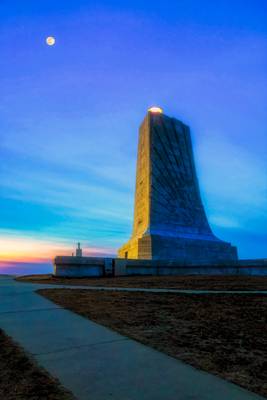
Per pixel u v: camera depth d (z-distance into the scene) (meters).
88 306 11.09
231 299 12.70
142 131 48.75
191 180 47.06
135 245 40.47
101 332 7.71
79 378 5.08
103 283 20.88
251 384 4.91
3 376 5.18
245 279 22.11
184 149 48.00
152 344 6.82
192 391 4.66
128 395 4.52
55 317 9.34
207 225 46.44
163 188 43.72
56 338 7.20
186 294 14.12
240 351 6.42
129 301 12.14
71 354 6.16
